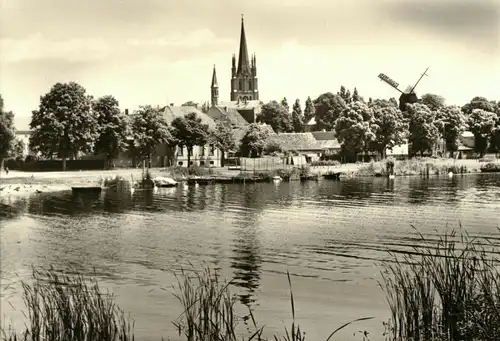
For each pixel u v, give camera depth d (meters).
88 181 110.62
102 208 78.94
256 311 29.67
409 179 130.88
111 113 130.75
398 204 79.88
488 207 74.44
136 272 39.91
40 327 21.91
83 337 20.48
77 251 48.22
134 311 29.41
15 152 135.50
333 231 56.66
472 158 178.38
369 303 30.72
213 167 148.62
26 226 62.88
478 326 19.72
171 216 70.50
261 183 125.81
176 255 45.94
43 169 131.00
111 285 36.03
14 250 48.81
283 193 100.00
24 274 39.91
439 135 172.00
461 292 20.72
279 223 63.28
